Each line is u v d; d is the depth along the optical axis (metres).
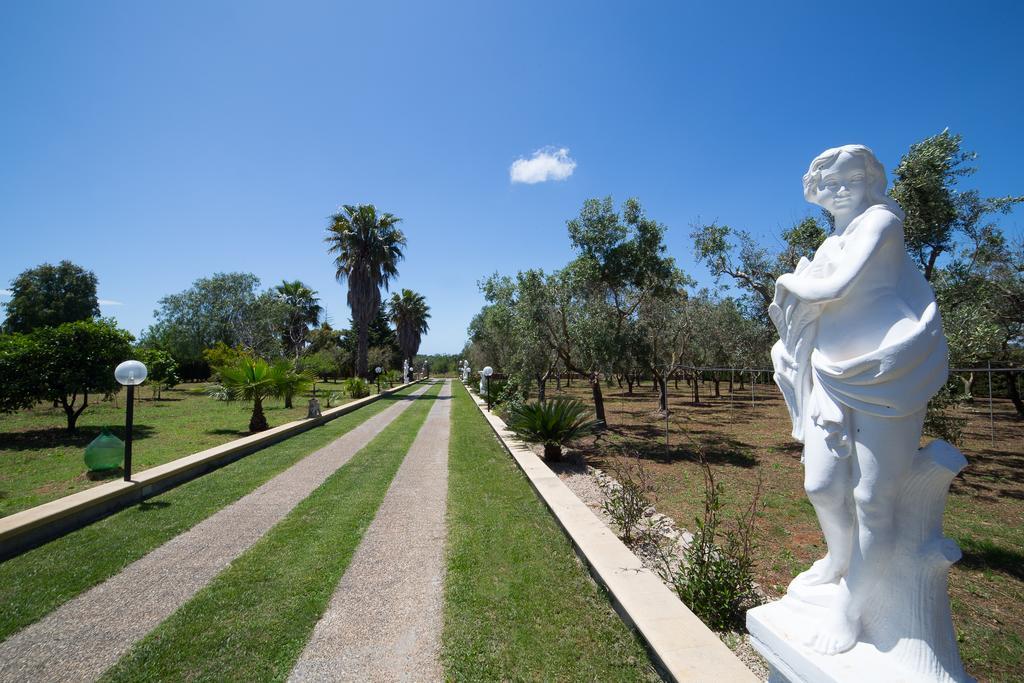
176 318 37.12
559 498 6.16
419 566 4.47
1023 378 18.58
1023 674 3.06
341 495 6.89
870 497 1.86
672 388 36.88
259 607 3.72
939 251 7.88
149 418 15.42
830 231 9.92
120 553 4.75
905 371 1.81
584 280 12.72
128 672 2.95
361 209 28.53
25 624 3.47
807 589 2.14
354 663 3.04
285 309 39.56
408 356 45.81
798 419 2.25
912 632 1.83
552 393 31.73
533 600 3.78
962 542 5.29
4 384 10.70
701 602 3.50
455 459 9.65
